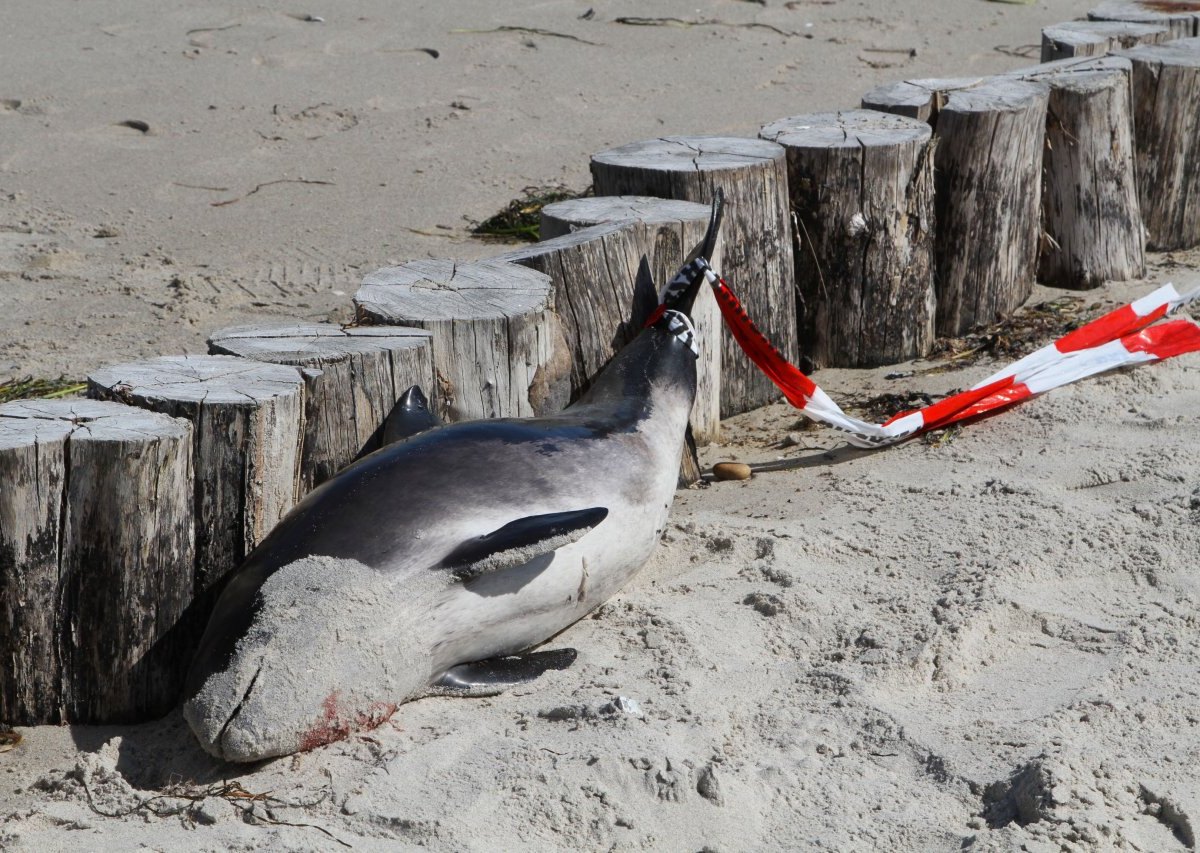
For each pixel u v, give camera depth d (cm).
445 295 556
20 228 952
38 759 431
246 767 416
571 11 1552
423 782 400
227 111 1211
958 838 374
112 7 1520
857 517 576
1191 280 862
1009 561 520
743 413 725
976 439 651
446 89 1291
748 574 527
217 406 450
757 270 691
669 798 393
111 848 375
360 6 1551
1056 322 793
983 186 773
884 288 739
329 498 453
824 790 400
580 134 1175
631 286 606
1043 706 434
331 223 977
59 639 444
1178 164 912
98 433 433
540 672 464
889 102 792
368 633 426
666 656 471
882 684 450
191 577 458
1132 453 611
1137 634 473
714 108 1238
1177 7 1079
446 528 449
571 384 596
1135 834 370
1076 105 826
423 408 509
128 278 873
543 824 383
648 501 516
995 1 1593
